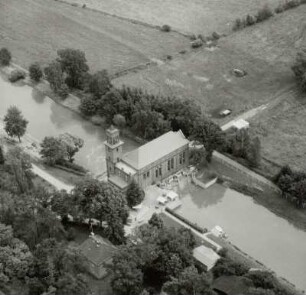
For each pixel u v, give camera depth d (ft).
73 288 640.99
